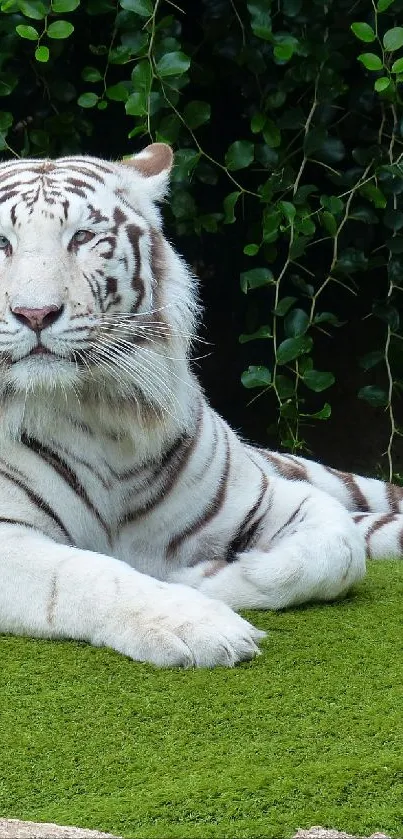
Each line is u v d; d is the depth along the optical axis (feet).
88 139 23.50
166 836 7.97
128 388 13.12
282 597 13.12
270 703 10.39
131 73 20.65
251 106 21.34
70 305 12.34
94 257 12.80
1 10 18.92
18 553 12.16
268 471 17.57
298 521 14.16
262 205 22.67
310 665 11.39
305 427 24.72
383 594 14.20
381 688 10.82
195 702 10.38
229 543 14.37
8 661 11.30
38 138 20.71
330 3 19.97
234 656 11.21
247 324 23.40
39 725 9.95
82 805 8.49
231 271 24.64
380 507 19.24
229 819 8.27
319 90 20.48
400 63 19.03
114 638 11.49
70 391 12.81
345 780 8.80
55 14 19.98
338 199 20.68
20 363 12.32
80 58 21.72
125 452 13.39
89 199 13.03
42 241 12.46
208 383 25.34
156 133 19.89
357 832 8.13
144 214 13.91
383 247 22.70
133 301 13.19
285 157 20.92
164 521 13.91
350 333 24.40
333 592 13.35
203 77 21.25
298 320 21.12
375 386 21.98
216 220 20.97
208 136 22.77
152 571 13.98
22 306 12.04
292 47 19.48
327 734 9.75
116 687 10.70
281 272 21.76
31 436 12.95
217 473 14.28
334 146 20.85
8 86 20.13
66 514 13.20
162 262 13.85
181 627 11.25
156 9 18.94
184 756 9.32
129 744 9.58
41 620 11.82
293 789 8.68
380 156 20.98
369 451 24.49
